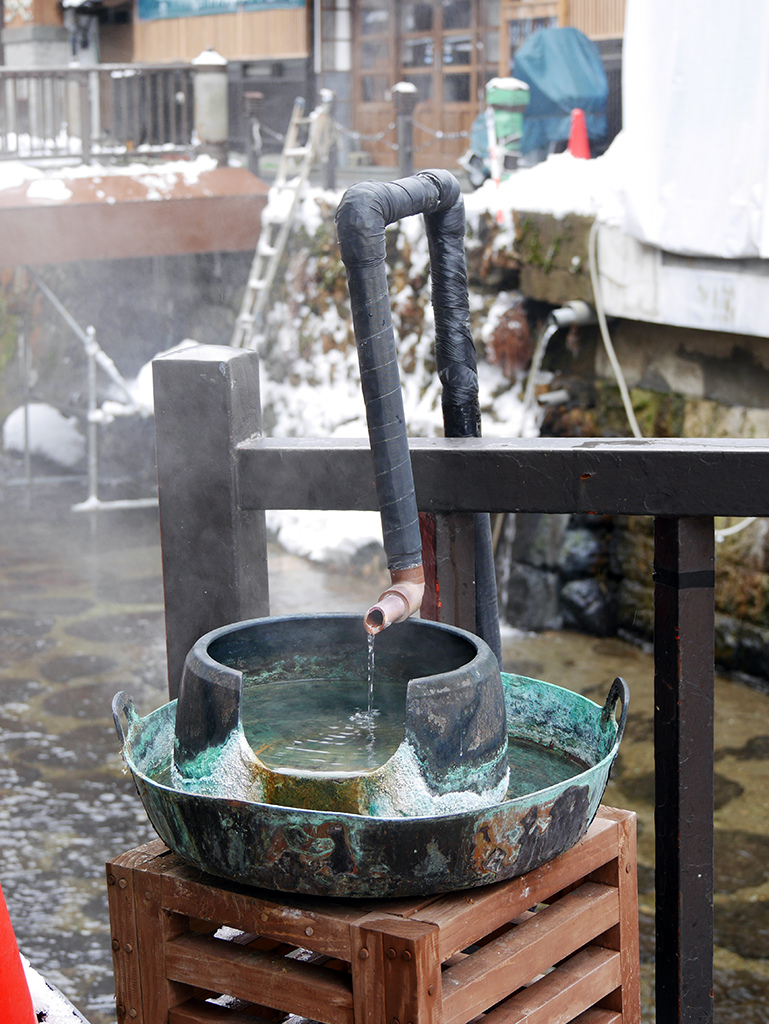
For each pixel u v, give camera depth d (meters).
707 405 7.69
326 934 1.26
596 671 7.96
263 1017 1.41
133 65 10.45
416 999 1.20
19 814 6.00
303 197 10.74
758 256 6.44
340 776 1.27
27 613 9.02
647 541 8.32
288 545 10.37
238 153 15.71
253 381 1.81
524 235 8.31
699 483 1.46
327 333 10.57
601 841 1.44
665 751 1.53
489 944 1.33
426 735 1.27
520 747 1.68
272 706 1.62
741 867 5.53
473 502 1.60
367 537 9.66
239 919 1.32
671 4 6.68
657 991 1.57
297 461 1.72
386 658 1.62
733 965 4.77
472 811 1.21
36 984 1.52
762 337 7.21
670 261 7.14
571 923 1.39
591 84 10.62
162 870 1.40
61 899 5.23
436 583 1.81
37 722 7.10
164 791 1.29
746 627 7.60
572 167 8.59
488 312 8.84
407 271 9.51
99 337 13.42
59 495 12.23
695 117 6.63
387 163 14.45
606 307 7.76
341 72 14.59
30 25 17.92
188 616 1.82
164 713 1.62
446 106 13.85
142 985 1.42
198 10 15.54
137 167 10.21
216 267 11.98
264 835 1.23
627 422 8.29
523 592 8.83
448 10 13.62
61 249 9.64
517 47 12.94
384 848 1.21
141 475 12.54
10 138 15.05
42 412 13.16
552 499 1.55
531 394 8.62
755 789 6.28
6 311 13.44
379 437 1.41
